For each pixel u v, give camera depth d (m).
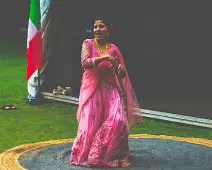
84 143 5.97
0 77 16.58
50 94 11.91
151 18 13.89
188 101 11.04
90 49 6.20
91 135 5.95
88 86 6.12
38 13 11.49
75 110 10.85
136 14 13.85
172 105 10.66
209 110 10.11
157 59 14.07
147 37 14.07
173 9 13.67
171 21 13.80
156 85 12.81
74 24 12.77
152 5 13.75
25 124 9.45
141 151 6.75
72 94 12.24
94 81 6.11
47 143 7.29
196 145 7.14
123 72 6.02
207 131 8.71
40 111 10.76
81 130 6.03
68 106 11.31
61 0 12.36
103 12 13.25
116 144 5.88
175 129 8.89
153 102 11.02
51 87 12.62
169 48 13.98
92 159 5.86
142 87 12.62
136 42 14.13
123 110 6.05
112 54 6.23
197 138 7.64
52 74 12.60
